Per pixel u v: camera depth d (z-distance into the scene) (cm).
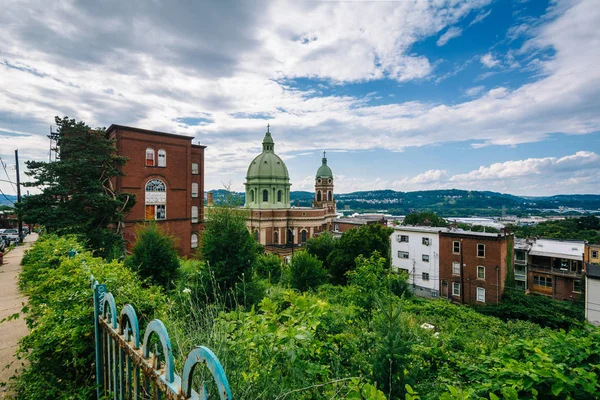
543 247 3769
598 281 2309
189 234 3234
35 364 361
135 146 2841
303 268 2069
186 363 170
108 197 1844
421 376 435
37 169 1725
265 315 349
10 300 870
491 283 2962
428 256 3422
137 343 236
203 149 3500
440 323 1470
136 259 1378
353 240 3180
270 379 288
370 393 243
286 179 6000
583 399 296
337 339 466
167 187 3047
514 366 330
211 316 380
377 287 1430
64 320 355
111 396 290
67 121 1856
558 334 386
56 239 993
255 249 1191
